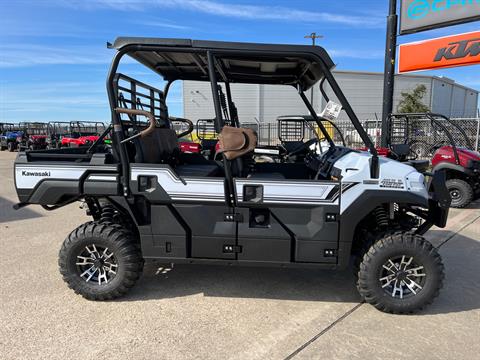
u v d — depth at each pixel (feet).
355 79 133.18
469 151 21.91
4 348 8.34
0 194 26.99
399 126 30.35
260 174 12.45
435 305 10.48
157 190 9.88
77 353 8.20
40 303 10.35
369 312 10.09
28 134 74.13
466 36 27.76
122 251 10.14
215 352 8.28
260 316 9.84
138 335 8.89
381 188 9.52
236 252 9.98
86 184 9.97
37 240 15.88
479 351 8.38
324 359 8.09
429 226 10.57
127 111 9.66
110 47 9.43
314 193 9.61
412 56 30.48
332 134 31.12
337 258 9.82
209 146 31.07
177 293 11.06
